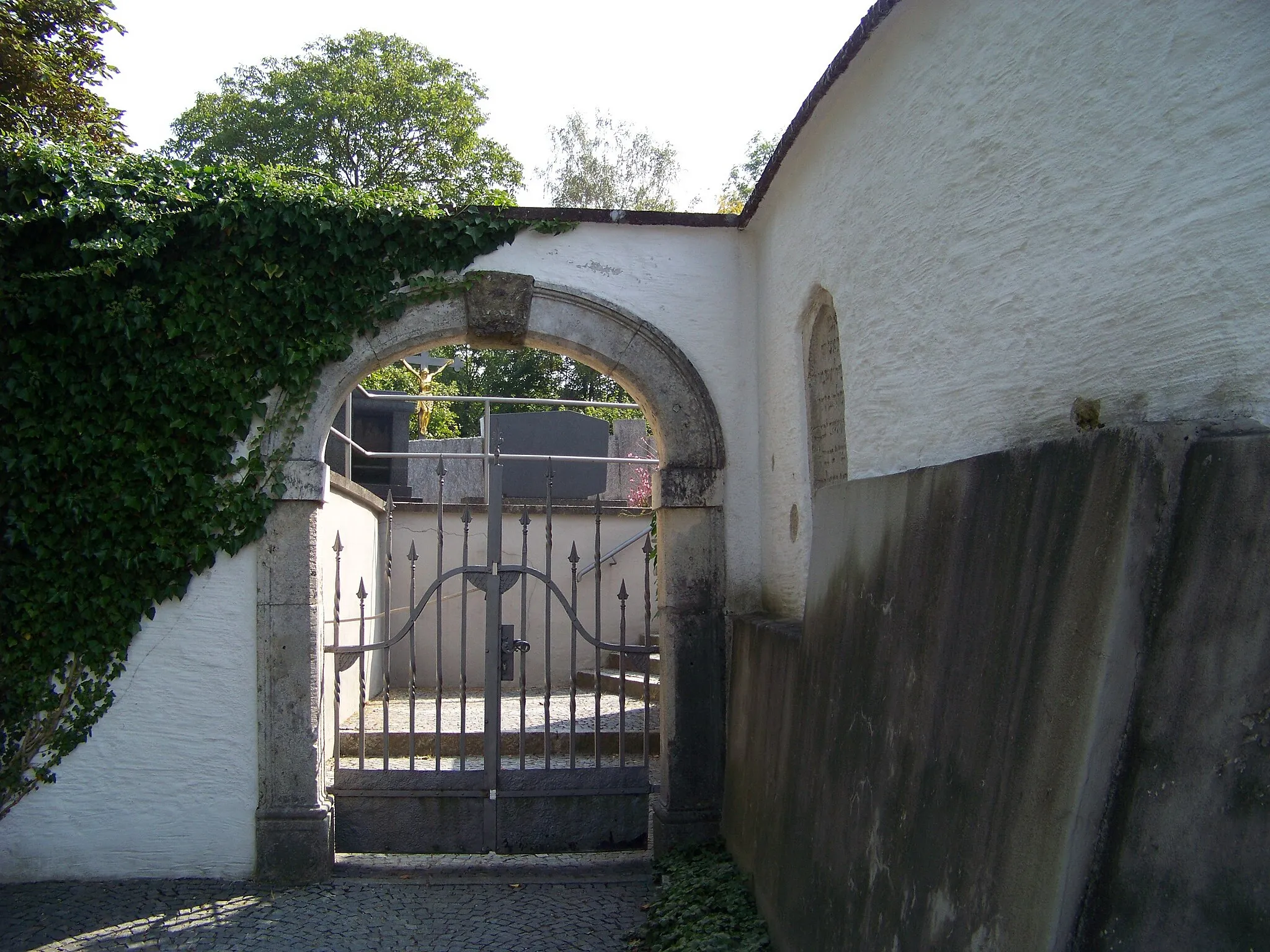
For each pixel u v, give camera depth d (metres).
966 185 3.47
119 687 5.26
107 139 8.64
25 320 5.14
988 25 3.34
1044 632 2.31
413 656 5.77
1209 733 1.86
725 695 5.73
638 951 4.49
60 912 4.83
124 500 5.18
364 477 11.16
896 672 3.11
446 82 22.95
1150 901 1.88
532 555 10.99
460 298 5.60
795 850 3.81
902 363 3.97
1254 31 2.28
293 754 5.32
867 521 3.57
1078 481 2.31
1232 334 2.30
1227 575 1.91
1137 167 2.62
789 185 5.39
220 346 5.26
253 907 4.95
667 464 5.79
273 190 5.29
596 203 23.22
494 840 5.73
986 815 2.40
